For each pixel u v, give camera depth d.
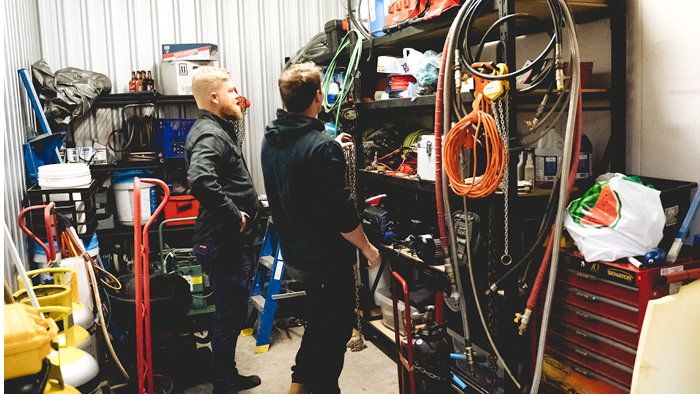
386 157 3.43
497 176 2.02
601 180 2.31
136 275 2.13
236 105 2.57
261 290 3.60
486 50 3.21
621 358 2.01
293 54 4.56
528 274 2.35
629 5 2.46
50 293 2.08
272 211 2.24
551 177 2.44
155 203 3.93
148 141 3.95
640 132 2.47
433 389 2.20
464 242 2.50
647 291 1.88
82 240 3.07
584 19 2.64
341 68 3.61
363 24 3.35
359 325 3.20
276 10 4.48
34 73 3.51
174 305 2.73
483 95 2.10
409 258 2.81
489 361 2.33
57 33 3.88
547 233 2.12
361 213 3.37
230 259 2.44
